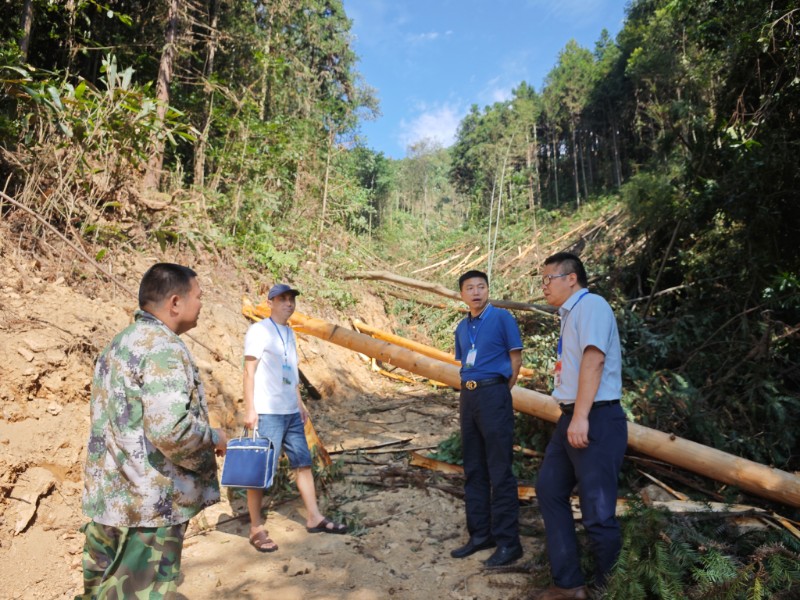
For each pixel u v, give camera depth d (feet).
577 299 9.00
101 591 6.04
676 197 25.70
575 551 8.86
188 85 37.11
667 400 14.61
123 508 6.05
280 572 9.94
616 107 116.06
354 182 45.78
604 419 8.48
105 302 15.65
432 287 31.50
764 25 20.30
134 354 6.29
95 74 31.12
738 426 15.12
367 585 9.57
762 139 20.84
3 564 8.82
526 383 17.24
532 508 12.28
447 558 10.61
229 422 16.55
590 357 8.38
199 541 11.01
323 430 19.42
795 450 14.37
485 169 104.17
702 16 25.80
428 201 188.85
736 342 17.87
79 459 11.30
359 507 12.94
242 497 13.19
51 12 26.16
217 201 27.45
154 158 25.73
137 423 6.20
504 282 43.01
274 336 11.46
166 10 32.17
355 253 40.68
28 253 15.19
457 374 16.49
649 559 8.10
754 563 7.64
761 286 20.20
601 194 104.78
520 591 9.37
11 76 16.84
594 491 8.37
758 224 20.29
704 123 24.93
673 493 11.80
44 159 17.02
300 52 56.65
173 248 22.29
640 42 94.79
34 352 12.00
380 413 22.44
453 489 13.62
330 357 25.79
